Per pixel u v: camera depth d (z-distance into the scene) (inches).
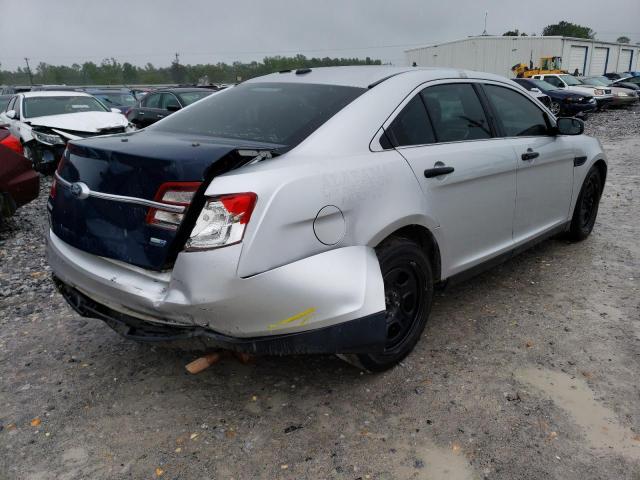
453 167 127.9
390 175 112.5
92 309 112.1
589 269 182.1
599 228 231.1
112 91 940.6
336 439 101.3
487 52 1775.3
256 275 91.7
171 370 125.3
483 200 140.3
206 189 92.8
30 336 143.1
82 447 100.8
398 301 120.5
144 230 96.5
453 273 136.8
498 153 144.5
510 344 133.7
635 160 417.7
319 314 97.6
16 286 179.2
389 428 103.9
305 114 117.3
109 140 111.7
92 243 105.0
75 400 114.7
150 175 94.6
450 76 141.3
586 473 92.0
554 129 176.1
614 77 1512.1
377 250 112.3
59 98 436.1
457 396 113.0
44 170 385.7
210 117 129.6
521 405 109.7
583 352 129.5
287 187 94.7
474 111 145.1
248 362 124.3
